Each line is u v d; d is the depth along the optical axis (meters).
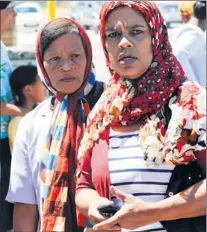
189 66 5.23
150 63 2.73
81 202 2.85
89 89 3.46
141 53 2.71
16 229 3.64
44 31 3.47
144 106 2.72
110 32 2.76
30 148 3.54
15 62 6.86
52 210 3.29
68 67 3.39
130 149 2.74
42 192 3.40
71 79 3.42
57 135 3.40
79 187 2.93
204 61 5.33
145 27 2.72
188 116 2.61
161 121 2.68
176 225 2.68
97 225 2.63
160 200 2.64
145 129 2.70
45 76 3.54
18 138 3.58
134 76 2.74
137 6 2.72
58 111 3.46
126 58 2.72
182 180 2.65
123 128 2.80
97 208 2.68
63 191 3.29
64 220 3.27
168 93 2.69
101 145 2.85
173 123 2.63
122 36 2.73
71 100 3.45
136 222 2.59
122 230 2.74
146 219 2.58
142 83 2.72
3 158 5.16
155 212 2.57
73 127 3.38
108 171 2.76
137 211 2.57
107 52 2.86
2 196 4.91
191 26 5.35
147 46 2.73
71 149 3.34
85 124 3.38
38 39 3.50
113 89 2.88
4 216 4.89
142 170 2.68
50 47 3.43
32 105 5.48
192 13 5.93
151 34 2.74
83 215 3.11
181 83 2.70
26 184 3.57
